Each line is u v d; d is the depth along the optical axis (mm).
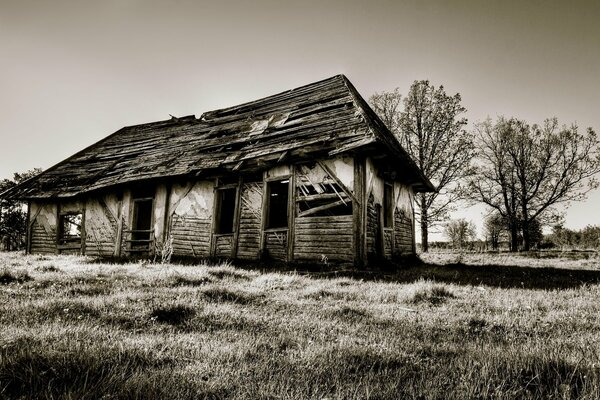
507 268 11289
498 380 2217
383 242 11227
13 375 2037
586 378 2162
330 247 10180
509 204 32344
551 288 6762
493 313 4508
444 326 3781
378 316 4195
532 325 3859
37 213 16859
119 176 14742
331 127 11109
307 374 2281
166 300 4488
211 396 1983
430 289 5742
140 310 3988
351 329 3518
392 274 8867
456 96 23484
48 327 3121
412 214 15773
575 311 4512
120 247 14242
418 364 2580
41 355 2287
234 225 12188
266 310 4348
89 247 15195
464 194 24656
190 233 13055
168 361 2525
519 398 2049
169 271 7043
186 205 13328
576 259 17234
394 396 2010
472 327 3797
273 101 15633
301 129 11930
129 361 2383
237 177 12602
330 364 2453
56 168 18188
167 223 13531
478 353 2695
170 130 18188
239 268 10203
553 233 39125
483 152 32188
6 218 24406
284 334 3234
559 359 2479
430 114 24047
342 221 10117
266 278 7094
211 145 13938
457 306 4914
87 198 15656
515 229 31266
